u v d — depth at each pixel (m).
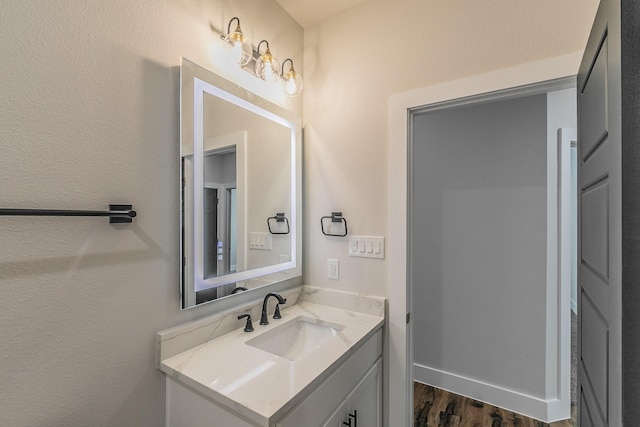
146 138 1.10
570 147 2.11
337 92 1.78
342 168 1.75
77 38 0.93
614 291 0.70
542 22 1.24
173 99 1.19
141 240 1.09
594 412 0.91
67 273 0.91
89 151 0.95
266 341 1.41
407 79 1.55
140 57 1.09
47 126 0.87
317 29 1.87
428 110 1.55
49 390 0.87
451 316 2.42
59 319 0.89
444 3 1.46
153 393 1.12
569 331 2.10
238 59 1.43
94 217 0.97
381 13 1.64
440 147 2.47
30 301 0.84
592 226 0.95
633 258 0.61
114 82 1.02
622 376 0.64
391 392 1.60
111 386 1.01
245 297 1.51
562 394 2.08
